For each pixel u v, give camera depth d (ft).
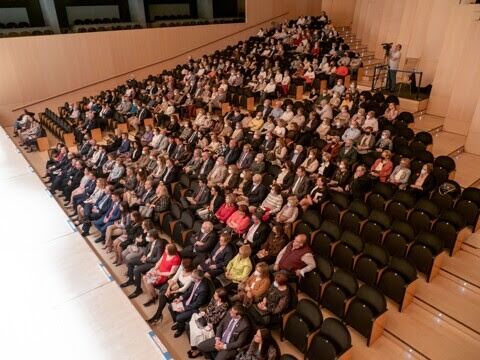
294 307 17.92
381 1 54.13
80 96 57.67
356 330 17.76
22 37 51.37
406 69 45.42
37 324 14.14
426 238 20.31
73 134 43.96
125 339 13.62
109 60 58.54
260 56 55.83
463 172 29.22
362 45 59.06
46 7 56.65
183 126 39.83
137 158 35.91
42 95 54.60
